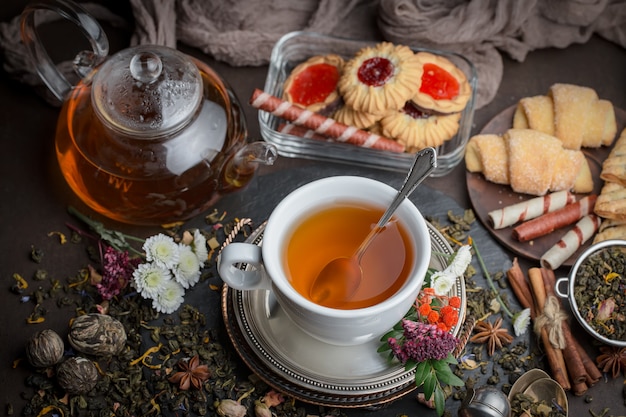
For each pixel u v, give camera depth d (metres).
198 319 0.66
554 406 0.62
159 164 0.63
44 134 0.74
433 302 0.59
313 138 0.72
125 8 0.80
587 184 0.71
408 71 0.71
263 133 0.73
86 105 0.65
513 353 0.65
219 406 0.62
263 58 0.78
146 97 0.62
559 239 0.69
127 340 0.65
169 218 0.68
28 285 0.68
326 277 0.57
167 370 0.64
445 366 0.57
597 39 0.80
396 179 0.72
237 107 0.69
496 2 0.76
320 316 0.53
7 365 0.65
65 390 0.63
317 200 0.57
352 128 0.71
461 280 0.62
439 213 0.70
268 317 0.61
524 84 0.78
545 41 0.79
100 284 0.66
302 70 0.75
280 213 0.56
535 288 0.66
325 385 0.58
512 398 0.62
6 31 0.75
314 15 0.78
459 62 0.75
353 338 0.56
